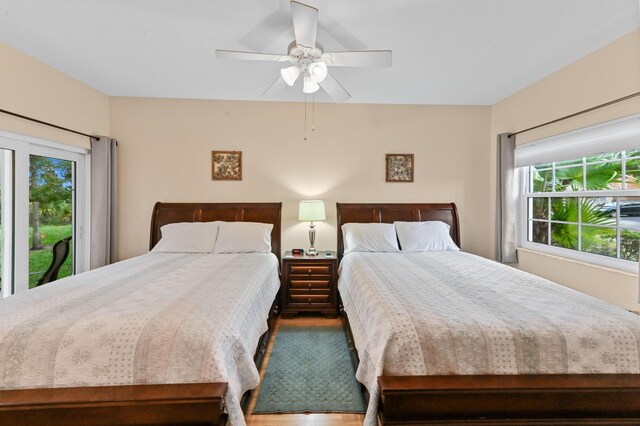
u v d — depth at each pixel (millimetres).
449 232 3531
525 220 3346
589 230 2650
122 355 1202
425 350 1241
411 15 1927
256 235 3158
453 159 3648
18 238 2482
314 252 3369
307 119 3596
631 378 1195
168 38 2211
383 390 1141
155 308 1429
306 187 3609
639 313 2123
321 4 1812
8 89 2342
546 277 2934
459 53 2408
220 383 1174
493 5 1836
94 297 1599
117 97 3441
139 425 1094
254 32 2123
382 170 3639
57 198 2881
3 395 1118
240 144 3564
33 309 1422
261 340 2164
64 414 1091
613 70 2229
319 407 1766
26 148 2531
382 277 2070
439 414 1150
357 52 1917
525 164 3154
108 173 3234
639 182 2264
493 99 3461
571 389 1146
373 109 3619
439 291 1745
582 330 1265
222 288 1795
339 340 2621
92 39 2232
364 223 3441
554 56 2461
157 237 3396
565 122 2650
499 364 1231
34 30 2117
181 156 3520
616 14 1918
